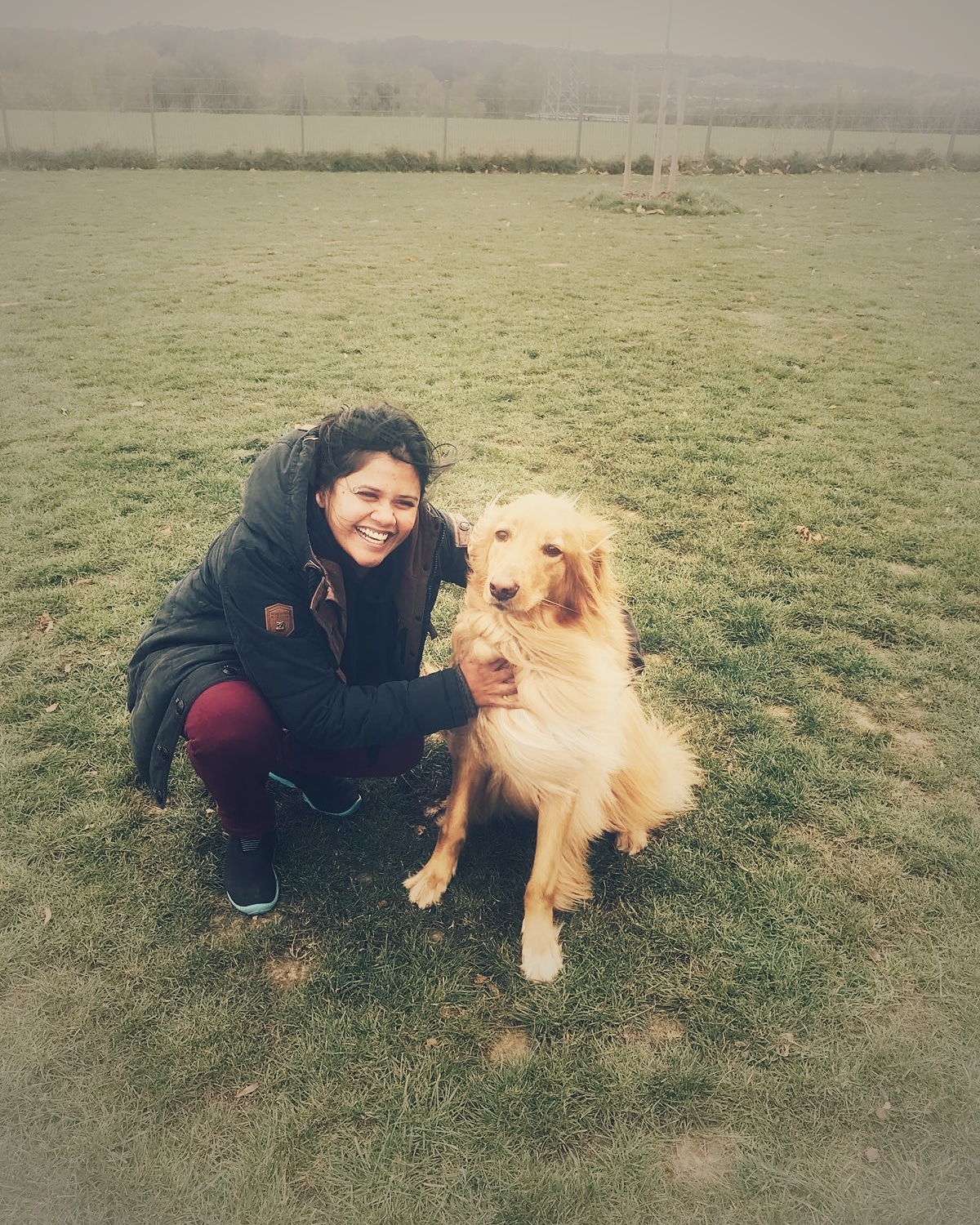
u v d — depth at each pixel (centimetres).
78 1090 199
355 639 240
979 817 281
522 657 232
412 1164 186
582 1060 207
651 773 270
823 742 312
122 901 247
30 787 286
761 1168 185
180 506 466
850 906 248
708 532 453
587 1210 178
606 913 247
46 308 864
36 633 364
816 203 1770
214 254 1139
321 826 277
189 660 230
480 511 468
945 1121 194
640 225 1472
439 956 233
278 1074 203
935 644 367
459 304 903
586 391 655
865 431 592
